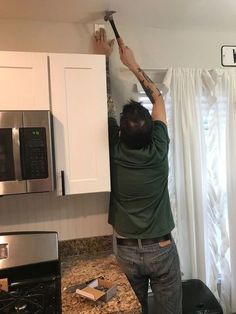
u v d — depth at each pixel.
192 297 1.98
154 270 1.70
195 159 2.11
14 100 1.55
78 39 1.94
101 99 1.67
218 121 2.16
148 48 2.06
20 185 1.46
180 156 2.12
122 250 1.72
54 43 1.91
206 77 2.11
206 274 2.22
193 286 2.07
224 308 2.25
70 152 1.64
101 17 1.85
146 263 1.68
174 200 2.12
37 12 1.75
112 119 1.81
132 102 1.75
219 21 1.98
